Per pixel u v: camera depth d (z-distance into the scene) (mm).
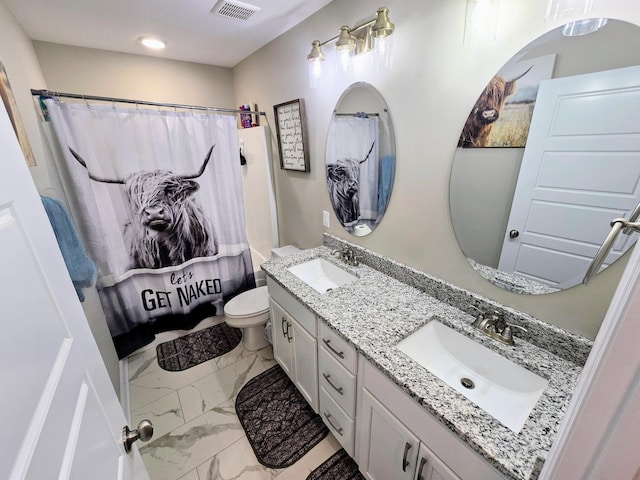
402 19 1236
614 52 752
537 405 802
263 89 2416
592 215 859
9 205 441
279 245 2801
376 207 1615
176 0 1537
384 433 1062
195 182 2195
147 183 2018
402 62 1281
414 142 1321
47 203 935
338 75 1638
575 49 811
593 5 759
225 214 2396
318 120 1892
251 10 1655
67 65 2193
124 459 720
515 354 989
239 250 2553
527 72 914
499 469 665
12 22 1553
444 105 1165
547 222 958
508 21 925
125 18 1735
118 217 1983
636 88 735
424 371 931
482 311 1176
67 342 550
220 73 2867
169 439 1540
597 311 891
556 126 885
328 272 1896
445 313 1241
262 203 2768
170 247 2209
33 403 404
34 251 492
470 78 1060
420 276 1420
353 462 1421
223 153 2260
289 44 1962
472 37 964
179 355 2191
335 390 1320
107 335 1854
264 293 2281
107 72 2352
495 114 1015
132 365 2092
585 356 917
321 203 2076
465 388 1050
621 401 314
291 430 1585
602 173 822
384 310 1274
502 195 1055
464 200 1176
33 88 1696
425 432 871
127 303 2109
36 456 381
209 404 1754
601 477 342
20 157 509
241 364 2086
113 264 1998
